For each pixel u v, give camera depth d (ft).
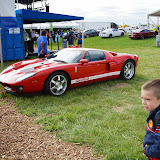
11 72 16.97
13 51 37.04
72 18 37.29
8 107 14.25
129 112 13.23
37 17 34.86
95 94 17.15
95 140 9.52
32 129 10.89
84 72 17.76
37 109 13.80
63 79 16.65
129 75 22.13
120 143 9.27
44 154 8.59
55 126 11.04
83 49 19.16
